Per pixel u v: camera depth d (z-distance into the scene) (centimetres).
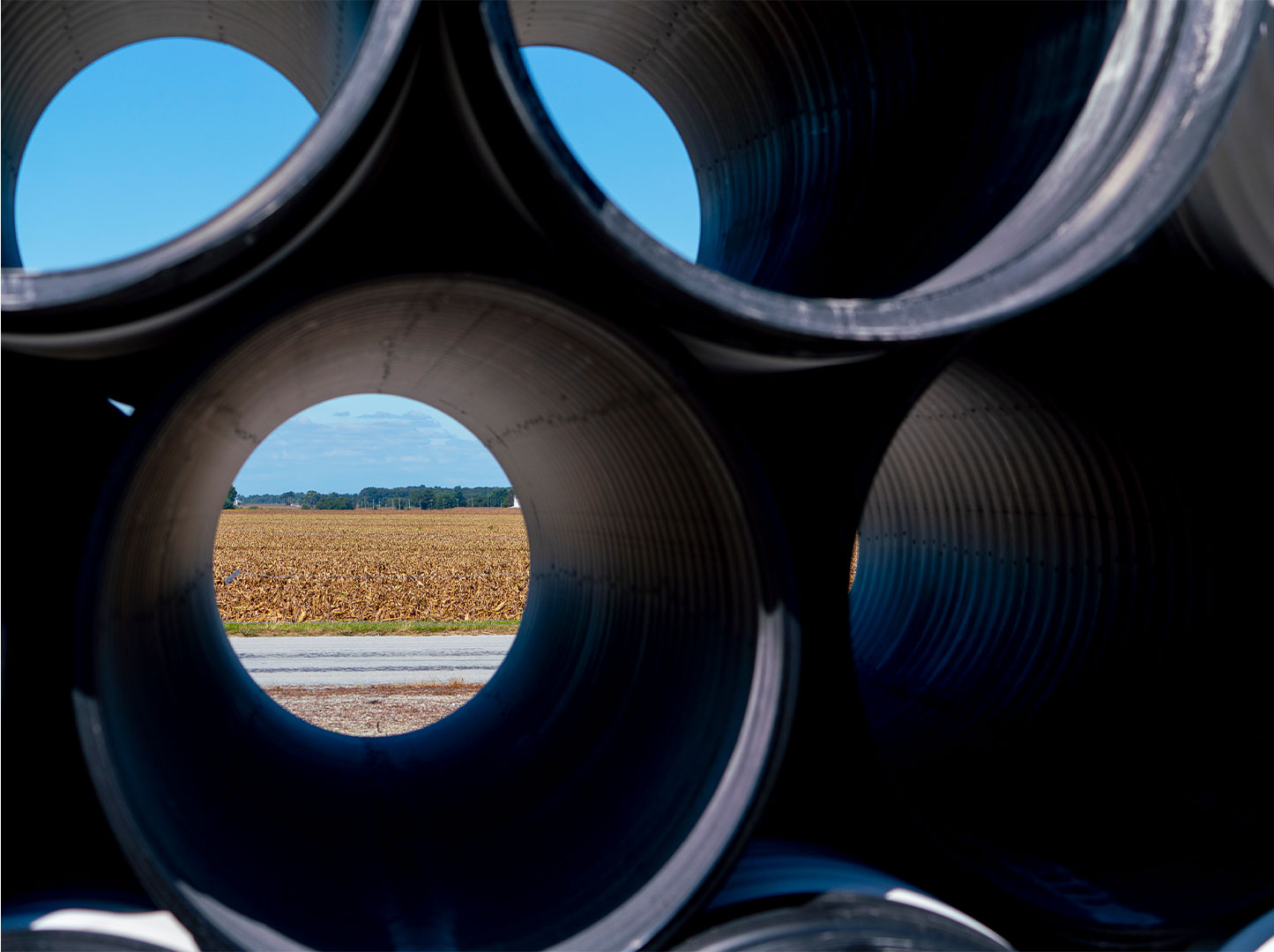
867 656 809
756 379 416
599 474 566
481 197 343
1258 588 528
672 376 339
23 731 354
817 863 384
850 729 395
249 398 457
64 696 359
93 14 551
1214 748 518
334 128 285
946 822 515
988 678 663
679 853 340
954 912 367
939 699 686
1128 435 554
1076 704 599
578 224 308
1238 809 475
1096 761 566
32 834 351
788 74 611
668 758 415
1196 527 555
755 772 338
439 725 830
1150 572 585
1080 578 626
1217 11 354
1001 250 364
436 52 306
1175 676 560
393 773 690
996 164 426
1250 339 461
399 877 468
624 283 323
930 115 505
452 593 2398
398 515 13775
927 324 333
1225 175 395
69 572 367
